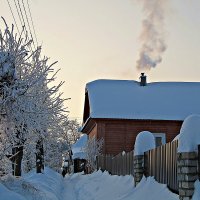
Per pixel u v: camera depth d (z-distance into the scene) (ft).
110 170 91.91
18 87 36.55
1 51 36.24
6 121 36.37
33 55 39.32
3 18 36.52
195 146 31.37
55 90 41.11
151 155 49.52
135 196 46.32
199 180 30.63
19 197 30.09
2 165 41.11
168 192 39.50
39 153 80.94
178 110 125.70
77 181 102.58
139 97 131.44
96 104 124.88
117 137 119.75
